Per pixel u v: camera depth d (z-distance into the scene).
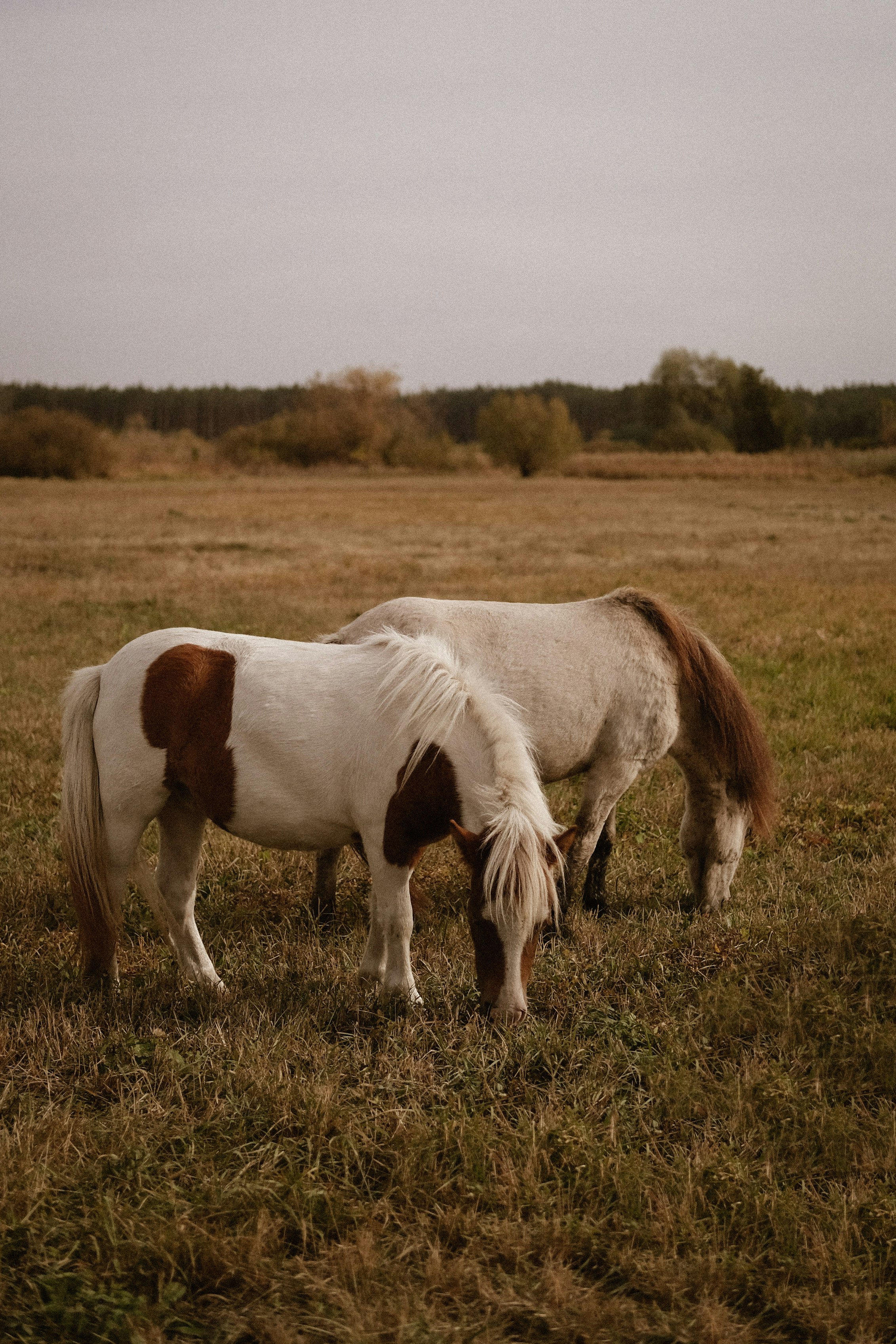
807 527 24.11
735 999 3.59
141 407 131.62
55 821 5.66
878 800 6.03
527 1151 2.83
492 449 63.12
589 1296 2.35
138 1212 2.58
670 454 73.00
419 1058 3.33
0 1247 2.46
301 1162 2.83
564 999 3.71
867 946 3.98
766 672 8.97
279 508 32.75
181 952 4.00
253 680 3.69
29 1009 3.65
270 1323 2.27
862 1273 2.44
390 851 3.64
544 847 3.29
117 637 10.62
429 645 3.73
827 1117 2.97
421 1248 2.53
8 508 31.30
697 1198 2.69
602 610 4.70
